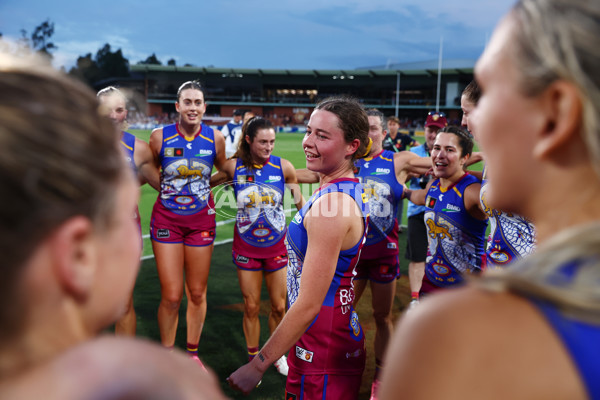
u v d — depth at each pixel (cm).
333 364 155
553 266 33
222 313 369
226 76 5538
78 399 26
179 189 304
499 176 40
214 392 32
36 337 29
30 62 33
